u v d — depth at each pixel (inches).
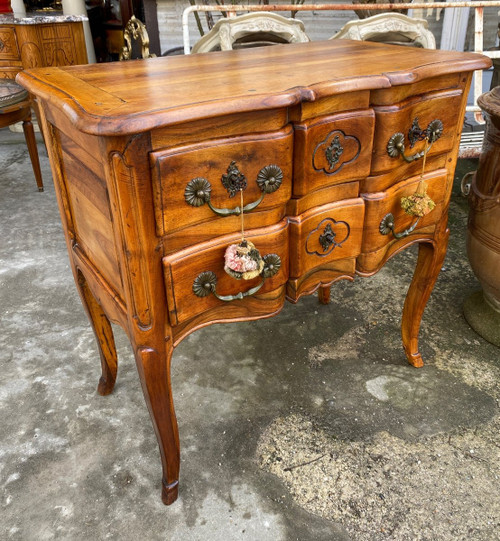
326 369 65.2
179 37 139.2
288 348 69.0
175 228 36.0
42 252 93.2
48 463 52.3
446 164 52.1
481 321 70.6
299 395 61.1
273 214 40.9
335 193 44.9
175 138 33.4
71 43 131.7
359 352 68.1
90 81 42.8
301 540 45.0
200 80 42.2
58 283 83.8
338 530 45.8
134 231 34.6
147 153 32.7
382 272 87.0
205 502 48.4
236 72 45.8
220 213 37.0
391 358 66.9
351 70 44.3
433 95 46.5
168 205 34.8
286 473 51.3
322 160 41.6
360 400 60.1
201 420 57.6
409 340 63.9
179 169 34.1
